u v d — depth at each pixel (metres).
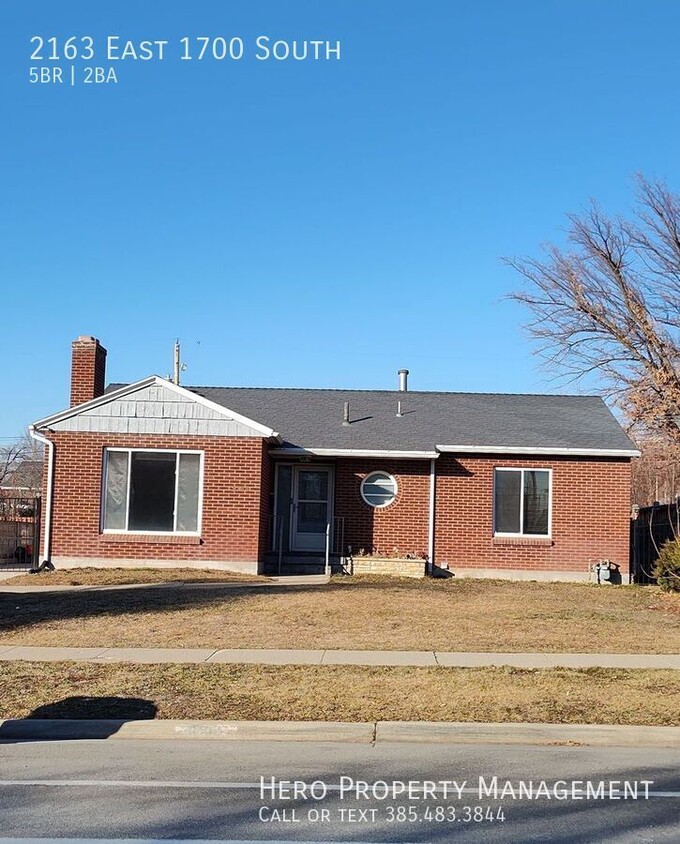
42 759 8.32
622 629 14.66
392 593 18.14
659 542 24.55
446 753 8.63
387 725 9.24
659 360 29.17
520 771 7.99
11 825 6.45
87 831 6.33
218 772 7.89
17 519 29.19
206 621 14.83
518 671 11.41
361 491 23.08
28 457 59.03
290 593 17.78
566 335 30.20
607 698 10.18
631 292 29.14
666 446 28.75
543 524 23.08
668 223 28.08
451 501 23.03
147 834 6.29
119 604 16.33
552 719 9.48
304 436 23.22
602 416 25.42
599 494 23.02
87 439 21.33
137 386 21.36
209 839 6.21
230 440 21.30
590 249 29.31
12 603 16.52
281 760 8.32
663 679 11.02
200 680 10.91
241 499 21.20
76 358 24.11
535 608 16.77
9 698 10.16
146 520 21.27
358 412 25.36
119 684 10.74
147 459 21.36
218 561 21.17
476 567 22.89
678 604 17.67
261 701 10.06
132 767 8.04
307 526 23.44
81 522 21.22
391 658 12.26
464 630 14.32
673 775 7.89
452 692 10.38
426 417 25.05
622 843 6.20
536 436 23.62
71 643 13.21
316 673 11.25
